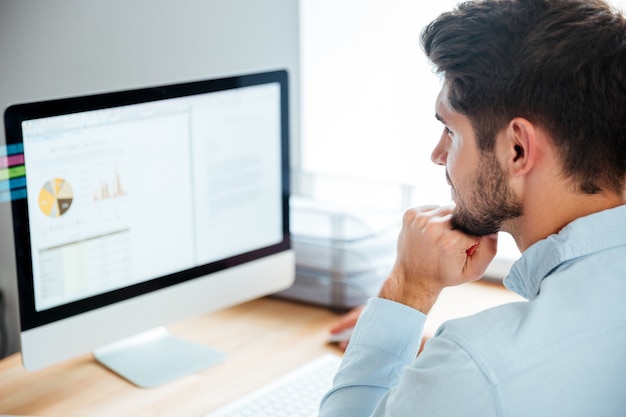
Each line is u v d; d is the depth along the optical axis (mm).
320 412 1012
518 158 830
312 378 1266
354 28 1780
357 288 1548
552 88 795
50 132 1155
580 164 814
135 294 1300
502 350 768
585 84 792
